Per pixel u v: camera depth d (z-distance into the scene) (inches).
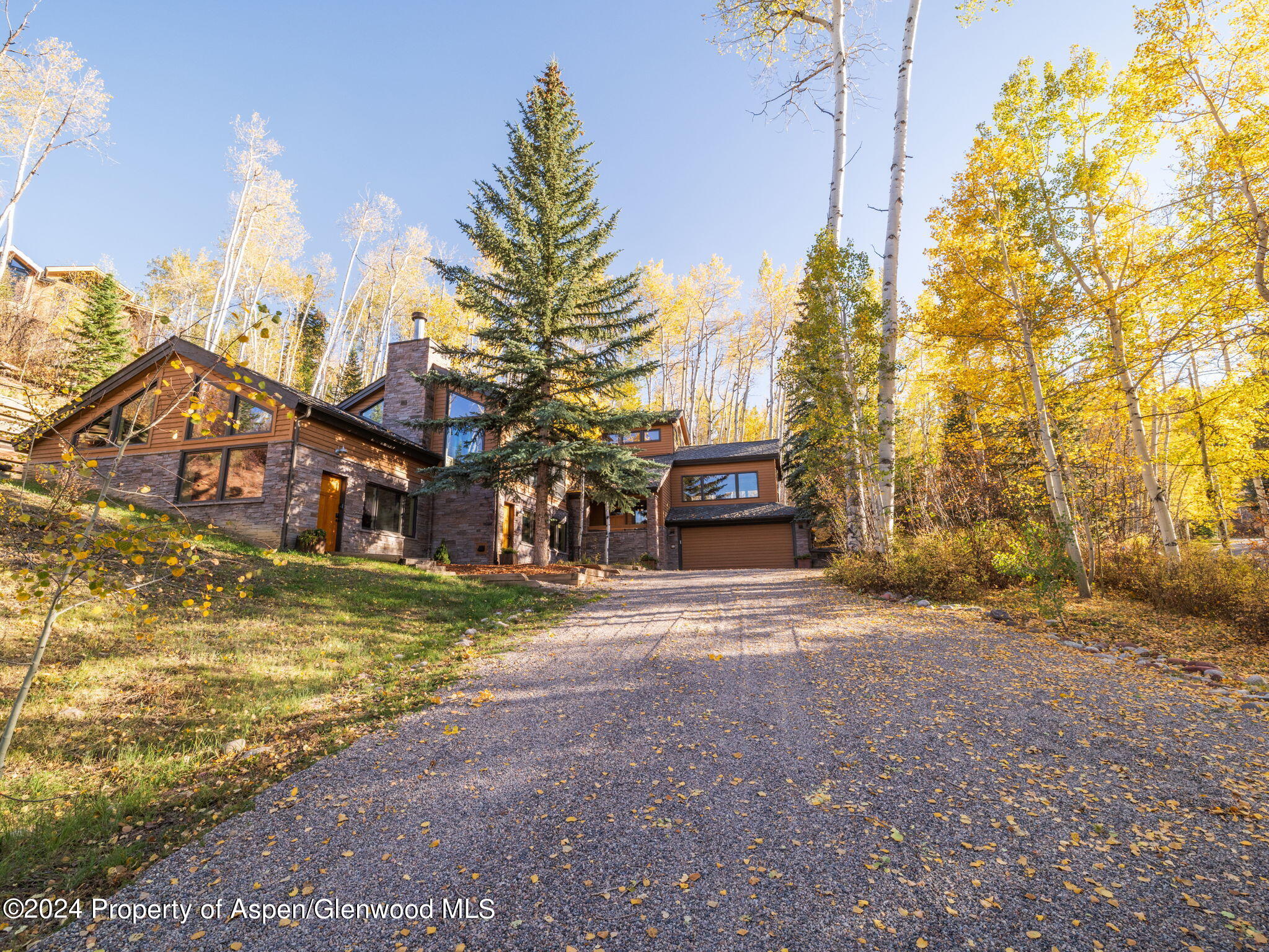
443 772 175.9
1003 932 103.0
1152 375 522.3
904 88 530.6
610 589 555.5
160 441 598.9
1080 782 157.6
